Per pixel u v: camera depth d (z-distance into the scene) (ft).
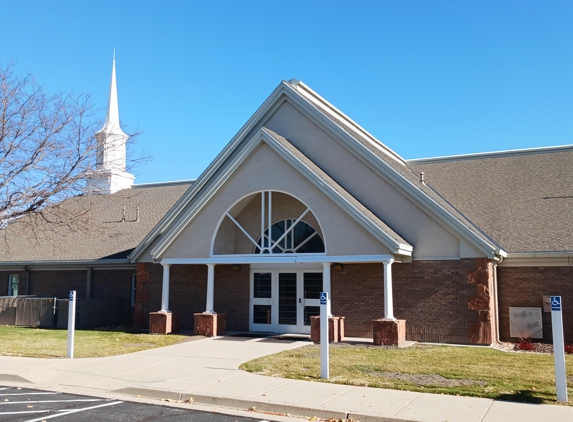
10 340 57.93
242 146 65.82
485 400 30.86
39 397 33.58
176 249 63.77
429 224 56.80
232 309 65.92
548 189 65.98
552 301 31.30
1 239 90.12
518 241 58.80
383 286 58.29
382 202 59.16
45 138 60.59
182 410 30.50
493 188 68.85
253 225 66.85
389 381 35.88
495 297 57.62
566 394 30.55
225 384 35.63
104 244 80.94
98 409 30.42
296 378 37.14
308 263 62.95
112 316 75.97
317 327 55.52
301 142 64.23
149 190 95.91
